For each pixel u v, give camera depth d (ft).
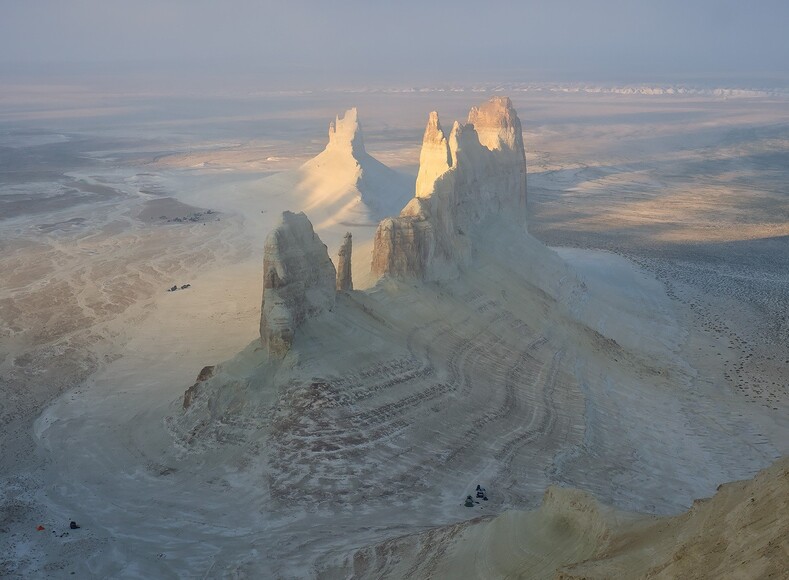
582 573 73.05
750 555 57.36
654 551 72.13
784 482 61.05
